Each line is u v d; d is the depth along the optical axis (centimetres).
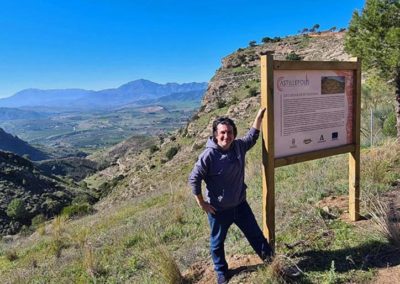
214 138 358
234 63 8656
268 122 380
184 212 795
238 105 5238
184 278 424
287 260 385
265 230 402
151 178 4828
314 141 426
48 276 636
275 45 8525
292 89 398
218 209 367
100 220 1229
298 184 689
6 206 5506
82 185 8831
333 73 432
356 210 473
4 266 926
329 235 445
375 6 820
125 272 535
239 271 397
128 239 708
